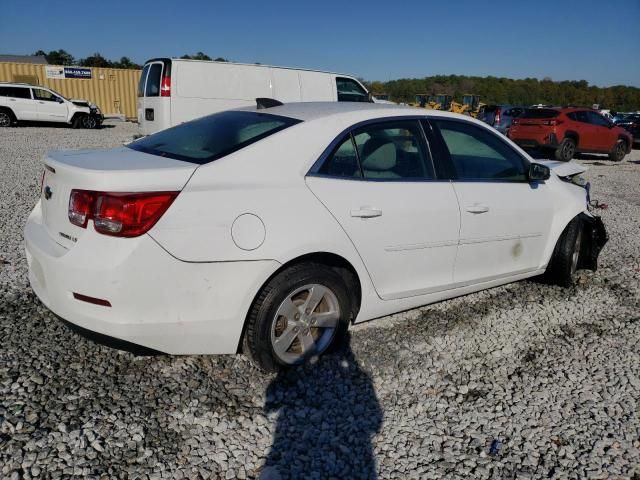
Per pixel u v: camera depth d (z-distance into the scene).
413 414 2.88
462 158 3.86
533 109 16.41
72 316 2.63
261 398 2.89
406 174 3.50
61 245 2.76
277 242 2.81
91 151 3.28
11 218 6.11
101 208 2.53
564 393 3.14
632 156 19.38
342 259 3.13
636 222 7.61
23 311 3.65
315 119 3.23
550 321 4.11
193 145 3.14
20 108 20.47
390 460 2.52
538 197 4.29
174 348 2.74
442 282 3.74
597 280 5.05
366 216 3.15
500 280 4.21
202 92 11.71
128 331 2.57
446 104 34.91
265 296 2.86
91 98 30.23
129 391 2.86
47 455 2.37
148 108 12.05
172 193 2.60
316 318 3.12
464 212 3.69
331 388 3.04
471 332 3.84
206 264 2.65
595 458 2.59
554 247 4.53
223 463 2.42
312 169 3.06
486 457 2.57
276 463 2.45
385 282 3.39
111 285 2.50
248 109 3.71
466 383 3.20
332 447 2.58
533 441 2.70
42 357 3.10
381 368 3.28
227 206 2.71
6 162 10.53
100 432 2.54
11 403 2.68
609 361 3.55
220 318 2.75
